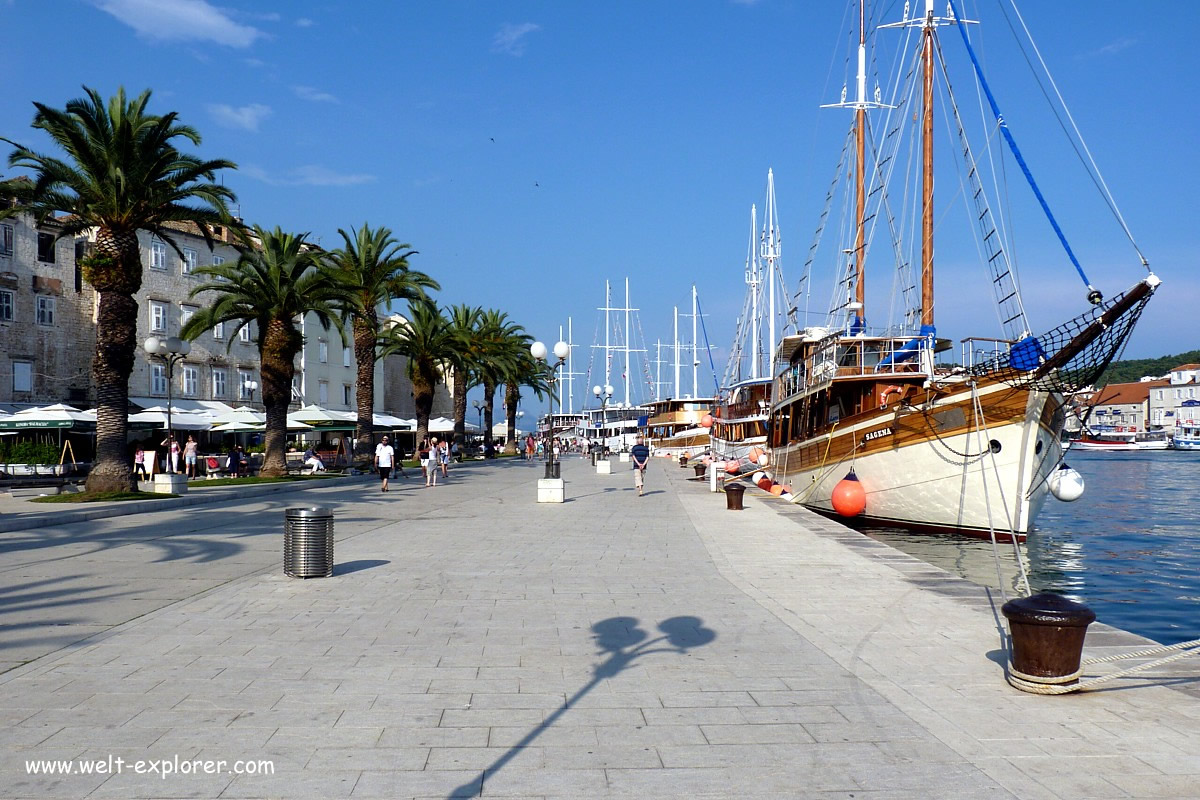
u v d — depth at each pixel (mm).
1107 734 5688
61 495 25234
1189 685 6824
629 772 4980
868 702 6363
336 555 14227
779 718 5984
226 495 27172
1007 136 19906
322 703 6230
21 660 7418
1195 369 147750
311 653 7688
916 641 8297
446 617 9297
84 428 39094
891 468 24562
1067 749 5410
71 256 49656
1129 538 27172
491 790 4707
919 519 24422
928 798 4652
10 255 46156
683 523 20000
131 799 4559
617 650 7879
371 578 11891
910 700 6422
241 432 57531
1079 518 33844
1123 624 14680
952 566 20266
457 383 66750
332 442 62531
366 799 4570
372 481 39000
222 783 4766
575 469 55031
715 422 62719
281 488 31953
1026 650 6645
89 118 24531
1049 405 21234
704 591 11000
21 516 19203
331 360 71938
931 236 28328
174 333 55469
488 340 66562
